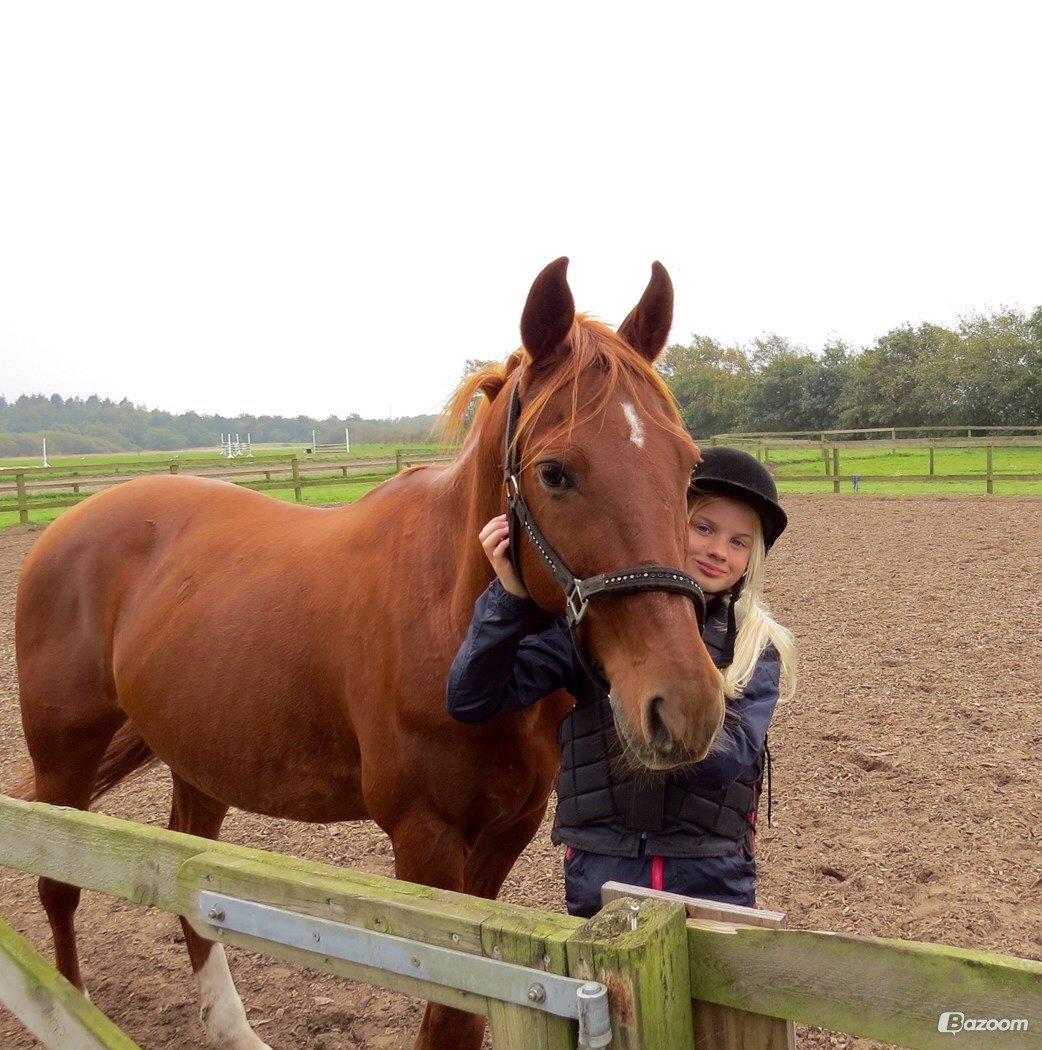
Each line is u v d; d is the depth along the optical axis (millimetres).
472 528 2035
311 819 2607
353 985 3123
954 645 6719
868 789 4309
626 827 1859
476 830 2219
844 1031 1079
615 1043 1071
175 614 2771
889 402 39312
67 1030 1754
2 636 8289
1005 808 4035
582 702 1998
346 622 2312
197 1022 2920
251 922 1432
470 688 1850
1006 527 12633
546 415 1719
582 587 1619
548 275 1733
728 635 1903
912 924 3197
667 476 1654
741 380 48344
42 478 23234
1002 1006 972
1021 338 36500
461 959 1190
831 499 17359
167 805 4602
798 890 3467
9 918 3607
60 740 3107
